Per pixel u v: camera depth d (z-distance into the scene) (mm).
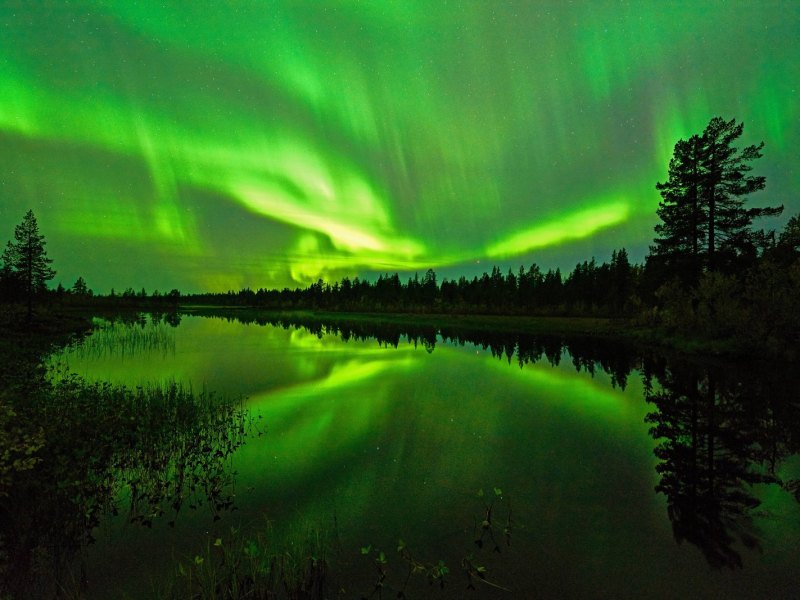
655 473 8039
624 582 4828
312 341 36750
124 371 20156
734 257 28844
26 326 38031
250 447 9516
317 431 10742
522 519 6281
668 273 31812
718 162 29766
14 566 5066
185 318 82500
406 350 29703
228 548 5504
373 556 5336
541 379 18109
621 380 17609
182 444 9211
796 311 20797
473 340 37281
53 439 7508
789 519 6246
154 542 5652
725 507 6621
